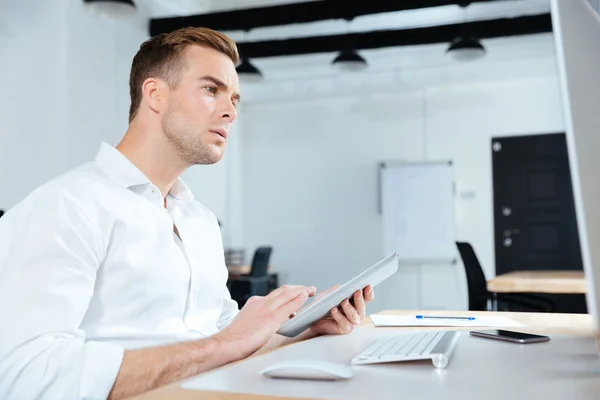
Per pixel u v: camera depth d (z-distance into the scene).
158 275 1.18
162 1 6.43
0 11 4.91
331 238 8.20
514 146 7.48
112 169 1.22
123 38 5.87
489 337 1.10
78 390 0.86
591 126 0.79
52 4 5.09
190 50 1.24
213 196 7.74
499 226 7.48
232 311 1.51
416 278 7.73
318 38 6.40
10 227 1.05
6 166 4.92
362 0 5.71
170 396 0.65
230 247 8.17
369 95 8.14
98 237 1.09
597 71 0.78
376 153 8.06
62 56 5.06
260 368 0.81
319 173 8.31
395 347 0.91
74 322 0.95
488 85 7.61
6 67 4.93
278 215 8.45
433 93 7.84
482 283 4.16
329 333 1.26
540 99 7.39
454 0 5.59
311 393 0.66
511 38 7.15
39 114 5.00
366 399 0.63
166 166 1.29
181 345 0.97
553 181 7.33
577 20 0.79
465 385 0.70
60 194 1.06
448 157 7.73
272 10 5.92
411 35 6.17
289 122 8.49
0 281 0.94
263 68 8.17
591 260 0.81
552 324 1.42
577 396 0.65
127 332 1.13
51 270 0.96
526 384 0.70
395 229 7.75
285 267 8.36
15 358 0.86
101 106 5.51
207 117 1.24
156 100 1.25
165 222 1.23
